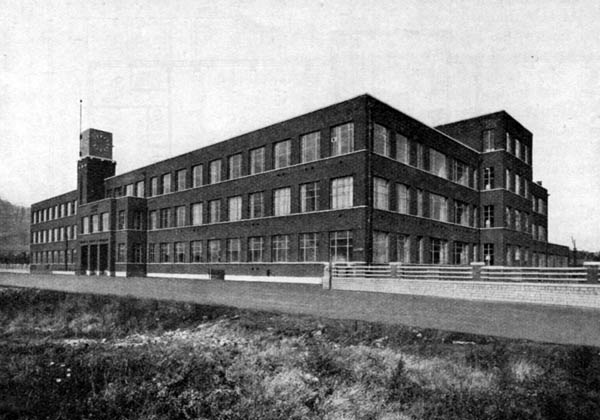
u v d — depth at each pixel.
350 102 29.95
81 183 56.34
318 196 31.61
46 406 8.53
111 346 13.45
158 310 20.50
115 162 57.91
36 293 25.42
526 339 13.67
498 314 16.19
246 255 36.91
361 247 28.34
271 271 34.34
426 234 34.38
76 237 60.62
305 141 33.19
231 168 39.56
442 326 15.45
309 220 31.88
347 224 29.31
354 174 29.19
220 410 8.79
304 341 14.48
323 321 16.77
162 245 46.91
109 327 19.02
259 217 36.19
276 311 18.59
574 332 13.96
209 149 41.69
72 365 10.83
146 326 18.94
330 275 25.53
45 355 11.99
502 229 41.62
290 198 33.75
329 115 31.23
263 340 14.80
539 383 10.81
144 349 12.52
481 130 43.81
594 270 16.72
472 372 11.61
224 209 39.53
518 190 45.88
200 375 10.23
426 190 34.91
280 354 12.64
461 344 13.94
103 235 50.31
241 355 12.29
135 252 47.81
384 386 10.55
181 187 45.22
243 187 37.75
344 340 14.82
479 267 20.33
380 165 29.91
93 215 53.00
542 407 9.87
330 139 31.27
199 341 14.38
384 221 29.95
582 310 15.90
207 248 41.22
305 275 31.59
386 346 14.05
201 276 41.31
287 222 33.56
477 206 42.59
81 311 22.08
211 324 17.69
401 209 32.09
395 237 31.05
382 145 30.72
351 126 30.09
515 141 45.97
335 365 11.70
